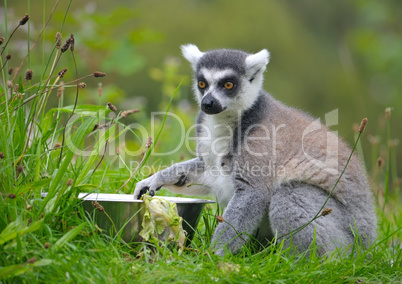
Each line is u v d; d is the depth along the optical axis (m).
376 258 5.52
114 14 11.36
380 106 22.98
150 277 4.45
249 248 5.86
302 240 5.92
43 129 5.91
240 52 7.35
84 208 5.38
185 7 23.06
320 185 6.21
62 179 5.50
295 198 6.11
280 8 24.48
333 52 24.23
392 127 22.17
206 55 7.37
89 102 10.96
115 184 6.97
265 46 22.97
